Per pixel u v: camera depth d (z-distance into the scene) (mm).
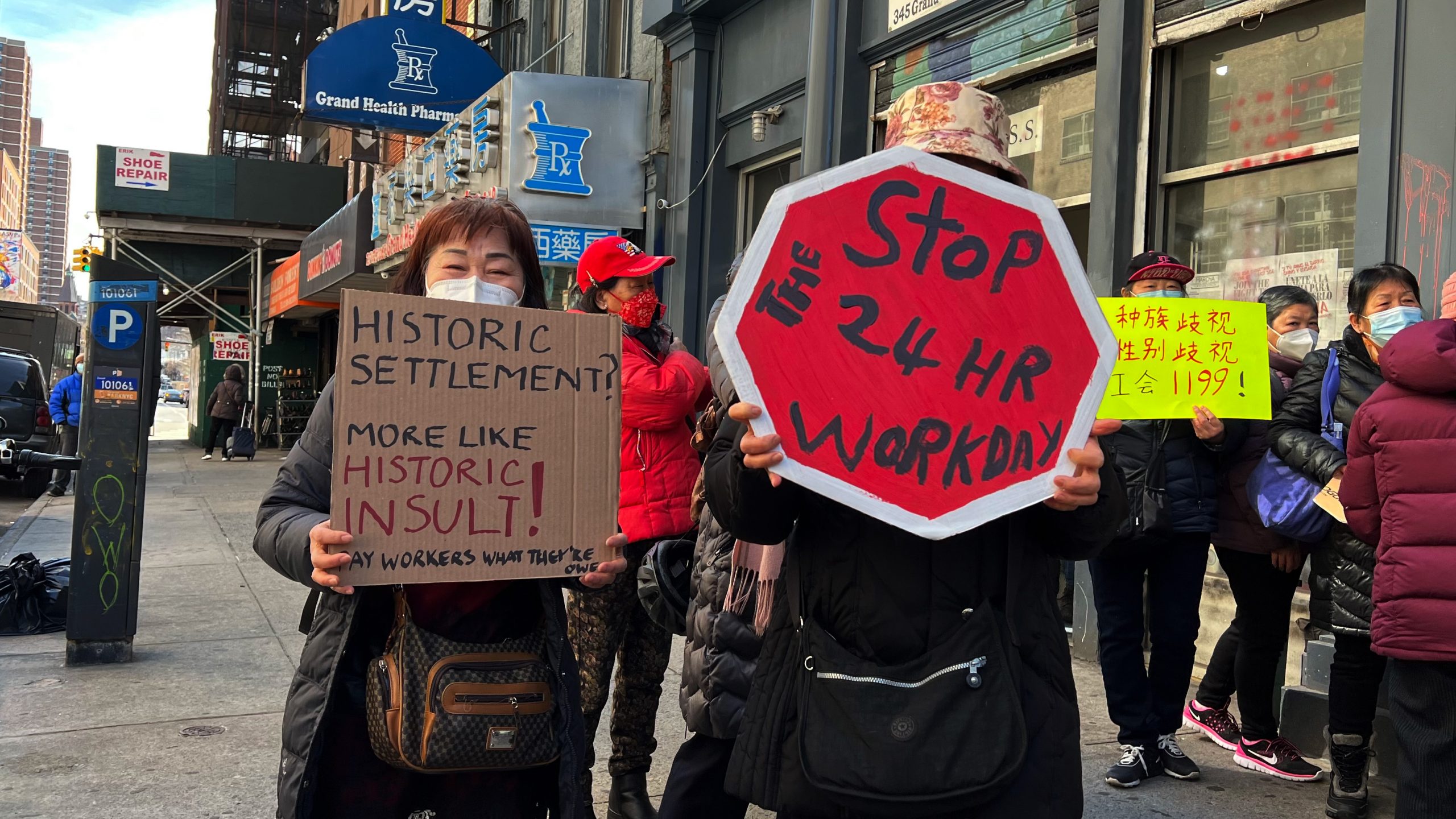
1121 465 3604
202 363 26484
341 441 1769
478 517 1847
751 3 8664
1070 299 1737
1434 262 3967
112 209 23391
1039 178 6207
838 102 7500
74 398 13961
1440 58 3975
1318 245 4703
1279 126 4867
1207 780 3803
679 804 2867
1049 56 5969
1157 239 5480
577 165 9992
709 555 2850
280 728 4316
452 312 1853
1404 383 2730
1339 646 3412
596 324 1953
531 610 2025
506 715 1849
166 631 5977
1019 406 1703
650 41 10289
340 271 16484
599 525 1930
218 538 9516
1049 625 1856
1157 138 5438
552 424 1908
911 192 1713
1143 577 3789
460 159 11094
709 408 2902
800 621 1862
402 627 1869
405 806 1956
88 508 5238
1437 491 2682
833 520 1849
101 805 3506
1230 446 3686
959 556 1799
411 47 13352
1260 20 4941
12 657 5391
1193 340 3496
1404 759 2801
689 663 2873
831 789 1697
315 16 39625
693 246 9320
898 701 1713
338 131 28453
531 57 13664
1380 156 4172
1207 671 4422
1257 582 3877
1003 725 1699
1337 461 3344
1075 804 1782
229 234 24469
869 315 1676
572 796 1920
